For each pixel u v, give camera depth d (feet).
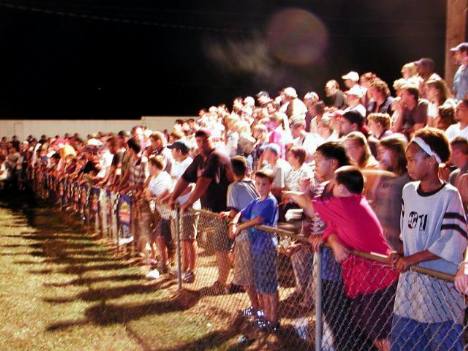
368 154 17.20
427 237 11.93
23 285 27.04
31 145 76.43
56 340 19.99
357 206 13.91
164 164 30.50
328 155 15.20
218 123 41.88
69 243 36.94
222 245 22.06
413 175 12.09
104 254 33.22
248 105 47.24
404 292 12.53
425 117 21.85
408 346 12.52
